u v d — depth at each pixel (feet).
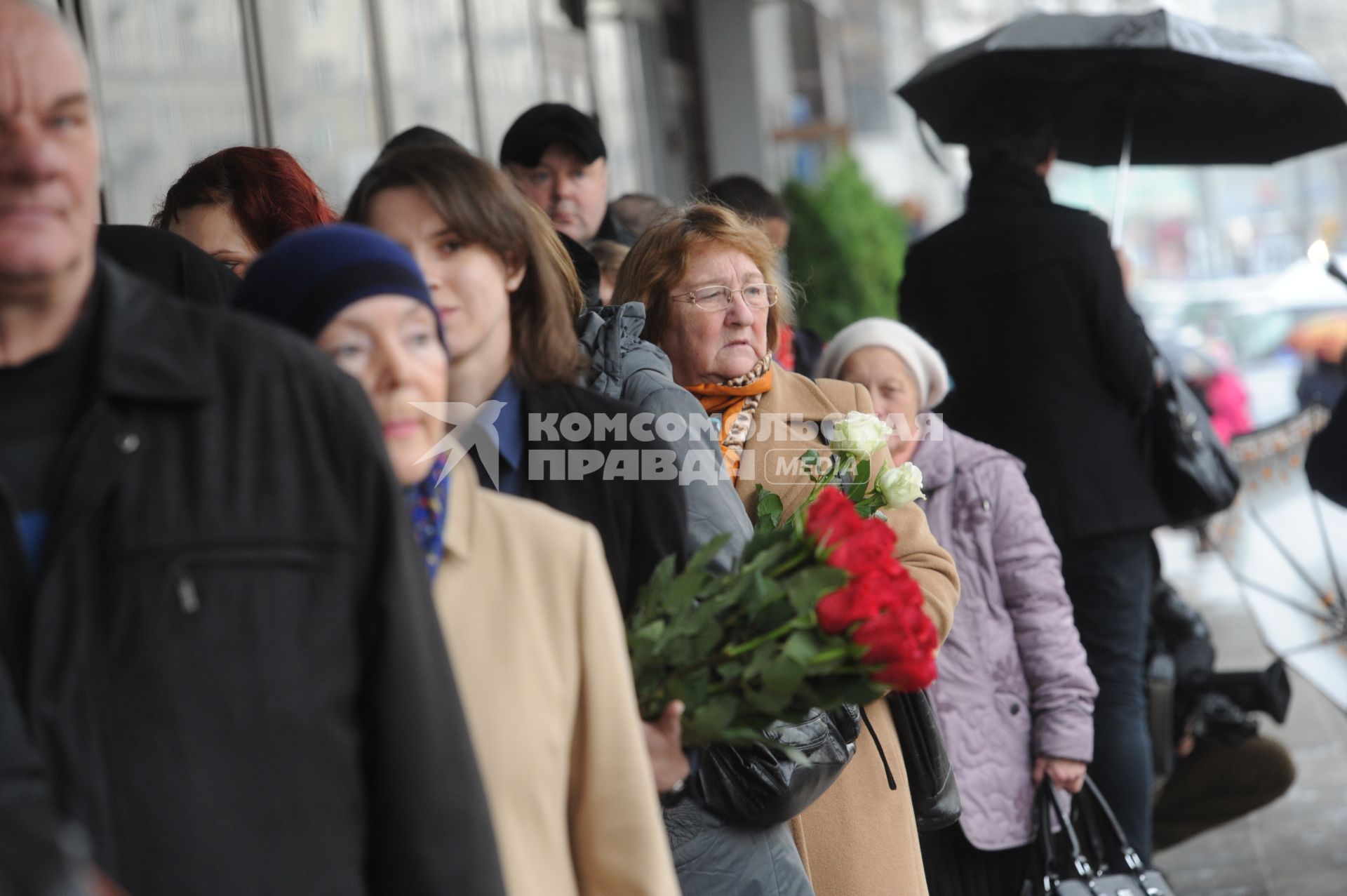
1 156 15.87
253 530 16.28
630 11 118.11
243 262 32.12
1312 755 70.79
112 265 16.90
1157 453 50.85
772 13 194.49
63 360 16.35
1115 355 49.55
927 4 281.13
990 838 39.09
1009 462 41.19
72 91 16.24
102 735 15.51
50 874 14.38
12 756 14.89
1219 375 142.72
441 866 16.80
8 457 15.98
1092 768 46.65
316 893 16.17
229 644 15.96
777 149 161.68
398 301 18.88
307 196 32.86
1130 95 60.59
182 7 53.11
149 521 15.90
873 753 32.35
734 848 25.84
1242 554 55.21
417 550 17.46
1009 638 40.19
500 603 19.54
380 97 67.41
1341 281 54.80
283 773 16.10
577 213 47.34
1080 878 38.63
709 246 31.24
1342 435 53.21
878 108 334.65
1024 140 52.13
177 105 52.39
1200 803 52.21
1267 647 53.62
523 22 87.20
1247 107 62.39
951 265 52.01
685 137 132.16
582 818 19.86
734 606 22.34
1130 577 49.01
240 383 16.63
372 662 16.90
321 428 16.90
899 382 39.96
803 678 21.16
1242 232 421.18
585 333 26.53
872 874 31.86
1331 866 55.42
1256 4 349.41
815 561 22.11
